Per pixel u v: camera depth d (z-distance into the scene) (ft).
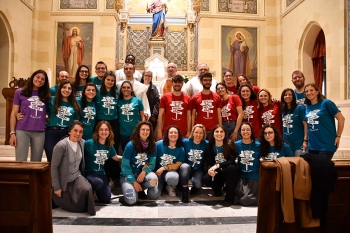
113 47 33.14
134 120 14.66
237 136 15.20
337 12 24.27
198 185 13.97
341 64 23.62
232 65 33.53
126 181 13.12
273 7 34.50
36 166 8.02
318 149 12.45
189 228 10.13
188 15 38.06
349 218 8.79
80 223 10.51
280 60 33.78
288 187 8.20
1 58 28.32
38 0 32.81
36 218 8.05
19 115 12.26
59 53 32.89
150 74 17.29
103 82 14.29
